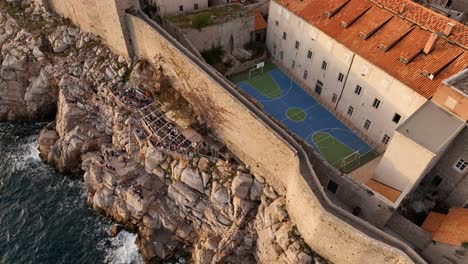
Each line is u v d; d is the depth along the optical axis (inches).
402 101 1649.9
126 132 1977.1
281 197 1642.5
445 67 1589.6
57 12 2454.5
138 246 1850.4
